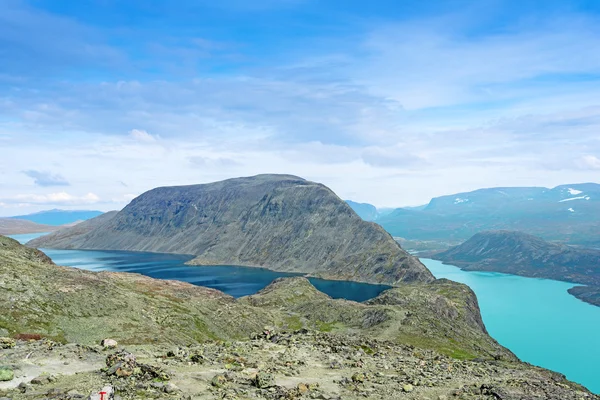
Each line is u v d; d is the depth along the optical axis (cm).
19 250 18625
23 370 3394
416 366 5434
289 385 3791
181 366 4078
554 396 4238
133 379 3306
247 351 5291
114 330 11019
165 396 3000
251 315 16412
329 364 5012
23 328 9700
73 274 14712
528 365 9412
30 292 11356
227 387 3428
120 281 17150
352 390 3841
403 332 14200
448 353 12075
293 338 6556
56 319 10700
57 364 3688
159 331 11712
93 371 3497
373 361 5500
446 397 3847
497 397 3884
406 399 3684
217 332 13638
